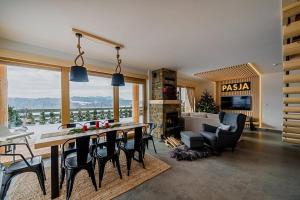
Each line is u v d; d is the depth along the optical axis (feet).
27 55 10.21
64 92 12.25
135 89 19.30
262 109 22.26
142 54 12.51
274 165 9.80
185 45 10.57
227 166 9.69
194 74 21.84
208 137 12.60
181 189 7.18
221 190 7.07
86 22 7.55
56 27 8.04
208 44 10.40
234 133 12.36
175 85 19.01
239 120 12.65
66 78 12.35
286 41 6.90
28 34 8.87
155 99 18.40
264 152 12.32
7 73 10.76
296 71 12.62
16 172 6.26
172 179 8.10
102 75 14.78
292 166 9.62
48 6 6.26
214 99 28.14
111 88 15.74
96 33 8.71
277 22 7.53
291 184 7.54
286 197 6.52
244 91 24.66
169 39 9.56
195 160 10.69
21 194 6.88
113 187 7.34
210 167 9.55
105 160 7.75
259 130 21.18
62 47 10.95
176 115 18.63
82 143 6.69
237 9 6.49
